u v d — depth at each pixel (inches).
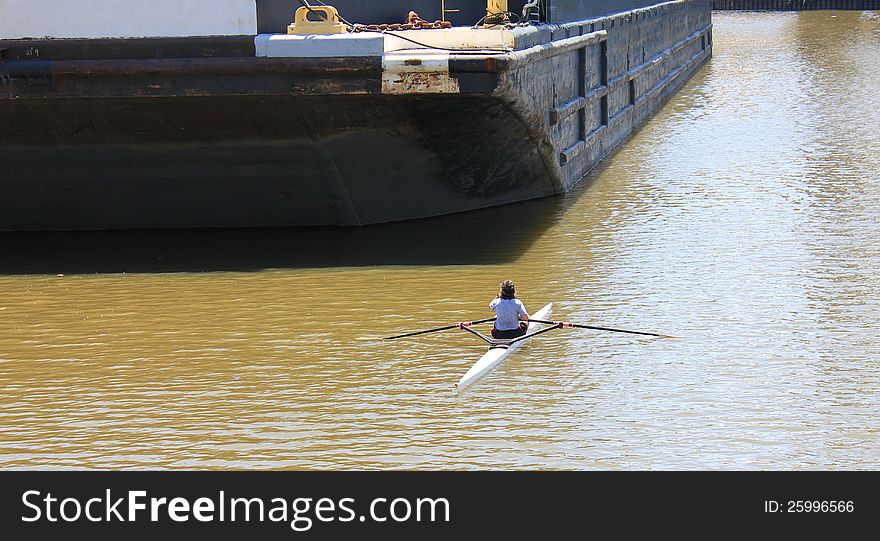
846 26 4913.9
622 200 1373.0
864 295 976.3
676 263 1088.8
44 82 1074.7
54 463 689.6
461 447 697.6
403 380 810.2
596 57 1572.3
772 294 984.9
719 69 3105.3
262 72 1050.7
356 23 1304.1
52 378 823.7
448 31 1084.5
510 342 860.0
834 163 1585.9
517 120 1175.0
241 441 712.4
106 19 1071.0
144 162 1175.6
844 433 702.5
